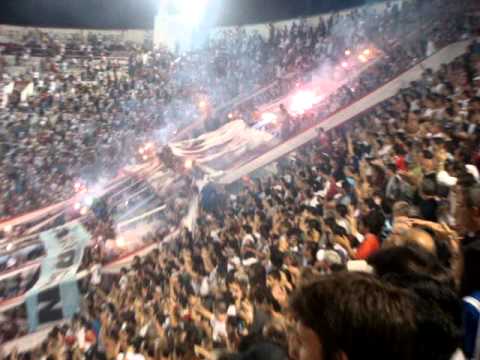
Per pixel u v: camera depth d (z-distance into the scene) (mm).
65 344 18344
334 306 1896
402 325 1842
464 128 16453
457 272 4480
